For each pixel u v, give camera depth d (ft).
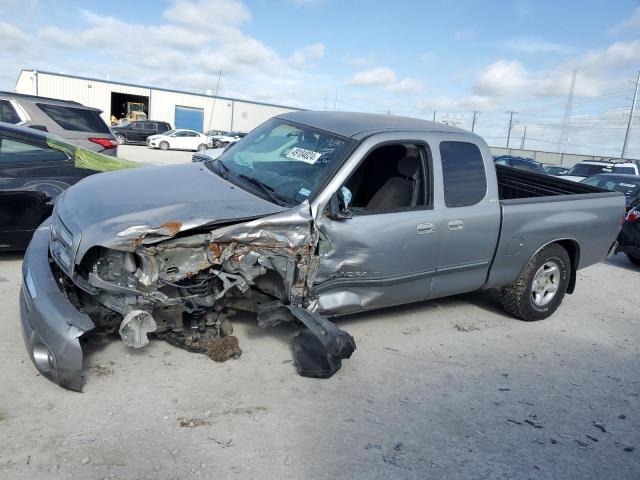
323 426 11.07
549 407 12.81
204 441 10.20
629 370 15.37
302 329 13.20
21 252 21.06
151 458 9.58
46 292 11.34
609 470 10.61
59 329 10.80
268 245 12.38
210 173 15.26
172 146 114.01
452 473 10.02
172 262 11.70
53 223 13.07
